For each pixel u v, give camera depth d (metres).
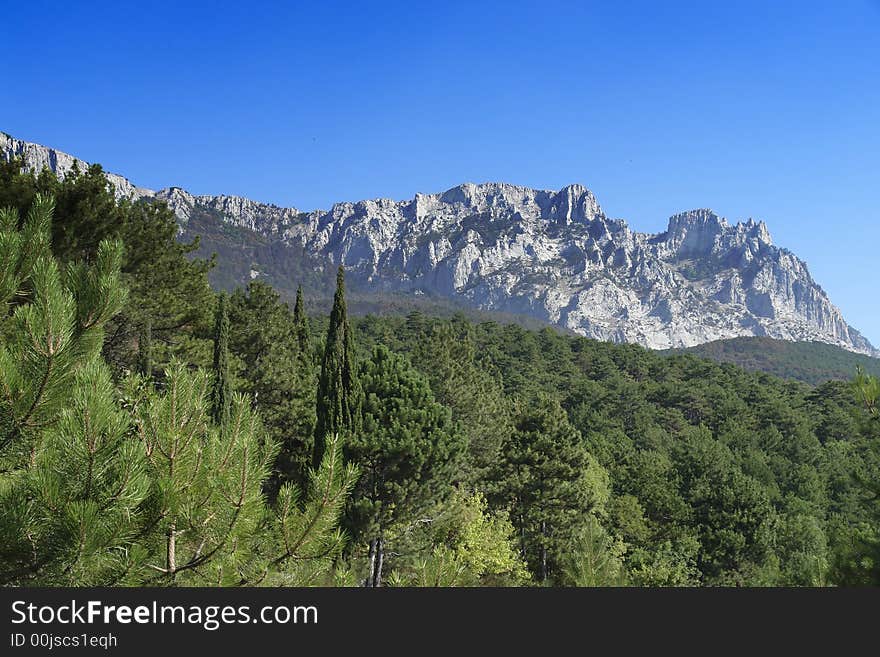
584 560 27.72
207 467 6.72
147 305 23.50
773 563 42.91
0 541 5.68
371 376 25.86
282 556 7.32
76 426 5.72
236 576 6.88
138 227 22.28
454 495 29.59
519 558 35.16
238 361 31.73
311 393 34.16
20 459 6.27
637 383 112.06
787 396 110.38
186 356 25.41
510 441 39.38
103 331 6.86
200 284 27.23
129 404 7.87
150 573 6.52
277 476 26.20
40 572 6.03
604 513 44.84
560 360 126.69
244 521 6.84
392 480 24.33
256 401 32.00
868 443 13.91
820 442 87.56
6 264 6.65
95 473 5.77
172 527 6.59
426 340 46.09
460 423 27.89
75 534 5.62
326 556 7.71
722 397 104.06
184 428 6.64
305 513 7.35
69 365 6.23
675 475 54.88
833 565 14.44
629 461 62.31
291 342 39.62
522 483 36.69
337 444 7.61
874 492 14.59
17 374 5.91
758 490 44.94
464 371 47.25
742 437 82.00
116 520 5.91
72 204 18.39
